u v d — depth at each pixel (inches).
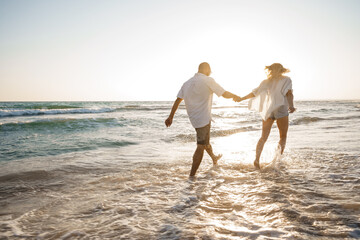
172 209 85.6
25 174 136.8
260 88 152.3
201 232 67.6
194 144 259.1
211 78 138.3
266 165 154.7
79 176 134.3
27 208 88.7
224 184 115.6
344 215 75.8
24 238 66.2
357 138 255.9
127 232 68.7
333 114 711.7
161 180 124.6
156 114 752.3
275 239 62.3
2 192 107.3
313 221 72.2
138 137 303.7
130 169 149.9
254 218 76.5
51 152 207.3
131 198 97.7
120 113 812.6
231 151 209.3
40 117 568.4
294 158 165.3
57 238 66.1
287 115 153.0
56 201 95.6
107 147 236.2
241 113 840.9
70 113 778.8
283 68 151.5
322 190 100.4
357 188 102.0
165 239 63.9
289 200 90.0
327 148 200.7
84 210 86.0
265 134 153.3
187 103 138.5
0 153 199.9
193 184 116.9
